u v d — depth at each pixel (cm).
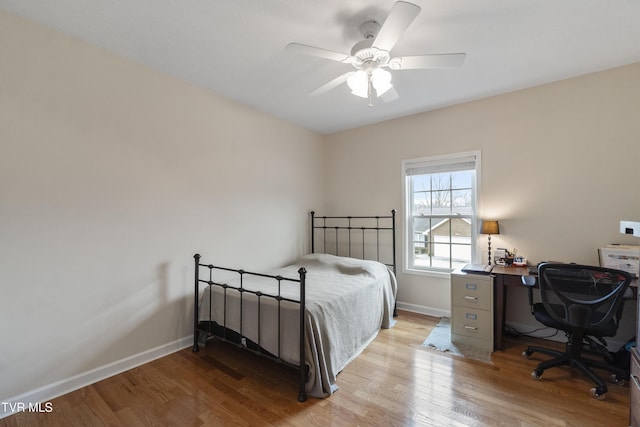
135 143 224
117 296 214
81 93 197
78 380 195
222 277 285
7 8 167
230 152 295
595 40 199
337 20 177
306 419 167
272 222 342
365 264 309
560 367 221
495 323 253
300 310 188
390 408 176
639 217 233
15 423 162
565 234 261
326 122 371
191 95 262
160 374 212
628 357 207
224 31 188
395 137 357
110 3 163
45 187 183
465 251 320
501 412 172
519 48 208
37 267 180
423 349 252
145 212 230
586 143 252
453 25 181
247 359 236
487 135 297
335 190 412
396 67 180
